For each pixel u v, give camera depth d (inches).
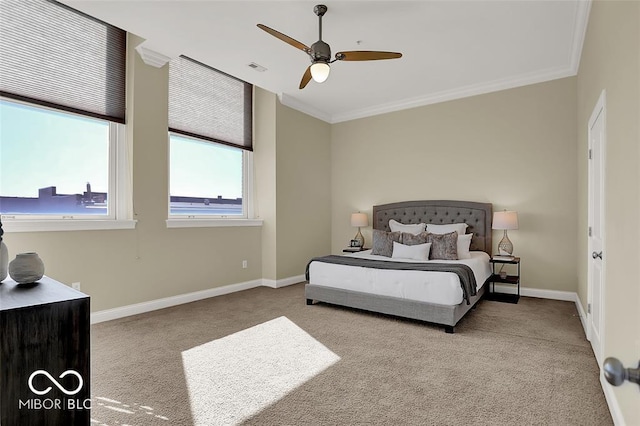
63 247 126.3
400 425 69.9
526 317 142.4
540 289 175.9
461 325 132.8
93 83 138.5
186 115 173.5
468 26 129.2
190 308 157.0
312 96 207.6
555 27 129.8
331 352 107.2
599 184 101.6
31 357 50.7
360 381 88.5
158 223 155.9
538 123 176.1
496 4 115.4
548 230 173.6
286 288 201.6
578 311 149.9
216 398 80.4
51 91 126.5
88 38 137.3
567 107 168.7
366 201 232.8
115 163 146.0
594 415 73.1
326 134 242.5
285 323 135.5
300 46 117.8
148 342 115.0
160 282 156.9
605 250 85.3
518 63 161.5
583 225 137.9
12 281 66.8
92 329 127.3
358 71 170.2
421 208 207.6
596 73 103.5
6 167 119.0
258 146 211.0
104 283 137.4
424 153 210.1
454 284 126.1
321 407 76.6
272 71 171.6
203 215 185.0
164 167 158.6
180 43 143.0
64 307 53.8
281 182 207.3
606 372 23.4
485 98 190.4
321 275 159.9
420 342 115.4
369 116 231.6
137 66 148.7
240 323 135.4
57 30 128.4
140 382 87.7
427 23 126.9
